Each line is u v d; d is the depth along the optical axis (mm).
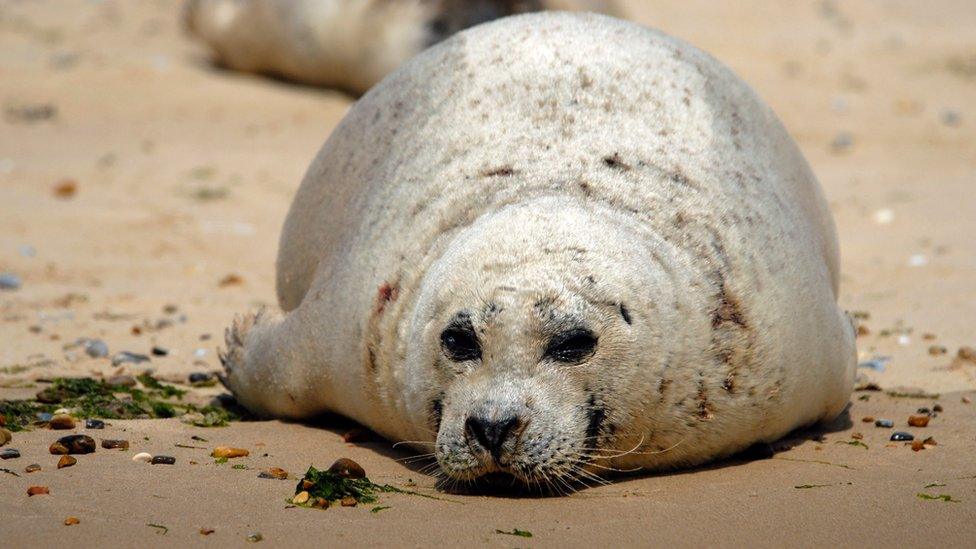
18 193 44875
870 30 79875
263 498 18609
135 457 20641
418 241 21266
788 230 22094
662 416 19625
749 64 67938
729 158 22078
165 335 30594
